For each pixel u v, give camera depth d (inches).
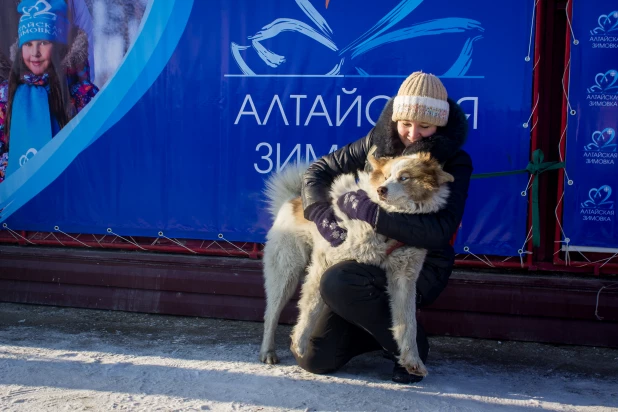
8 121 183.0
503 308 161.2
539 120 159.8
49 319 173.3
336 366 133.4
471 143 159.3
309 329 131.1
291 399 120.1
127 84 175.2
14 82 181.5
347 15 162.2
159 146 175.3
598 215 155.3
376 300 127.1
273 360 141.2
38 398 117.7
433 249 125.0
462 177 127.0
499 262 162.7
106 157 178.4
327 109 165.6
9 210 185.3
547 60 158.7
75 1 175.5
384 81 162.1
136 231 179.0
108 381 127.5
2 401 115.8
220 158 172.4
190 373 133.4
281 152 169.2
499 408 118.6
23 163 183.3
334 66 164.2
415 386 129.3
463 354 152.9
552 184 161.3
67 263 182.7
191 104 172.6
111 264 180.4
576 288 157.6
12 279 186.2
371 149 138.6
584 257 158.9
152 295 178.9
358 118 164.4
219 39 169.3
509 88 156.6
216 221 174.2
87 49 176.1
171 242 180.5
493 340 162.6
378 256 126.1
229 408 115.3
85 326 167.8
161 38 172.1
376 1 160.6
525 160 157.6
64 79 178.4
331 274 125.6
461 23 157.1
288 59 166.4
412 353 124.6
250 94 169.2
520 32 154.9
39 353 144.3
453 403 120.4
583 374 140.6
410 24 159.5
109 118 177.0
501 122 157.8
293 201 144.6
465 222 161.6
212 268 175.2
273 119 168.6
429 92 123.5
